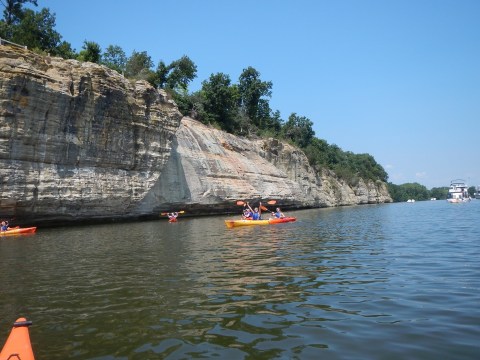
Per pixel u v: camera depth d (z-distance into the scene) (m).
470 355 5.96
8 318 8.16
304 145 95.88
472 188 182.12
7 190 25.17
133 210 35.44
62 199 28.30
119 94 32.66
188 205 41.66
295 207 67.00
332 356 6.02
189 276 11.57
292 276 11.48
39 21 45.03
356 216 43.84
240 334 6.96
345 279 11.00
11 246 19.16
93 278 11.59
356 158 130.75
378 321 7.49
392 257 14.61
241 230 26.08
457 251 15.80
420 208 69.50
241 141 59.22
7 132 24.95
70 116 28.80
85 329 7.38
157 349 6.41
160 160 37.31
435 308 8.21
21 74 25.25
